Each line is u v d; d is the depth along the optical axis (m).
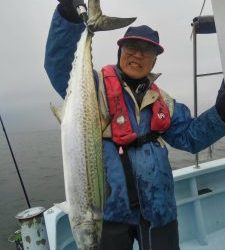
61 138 0.84
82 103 0.86
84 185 0.81
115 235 0.94
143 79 1.04
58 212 1.31
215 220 1.67
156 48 1.01
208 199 1.68
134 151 0.96
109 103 0.98
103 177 0.84
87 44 0.88
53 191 7.94
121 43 1.02
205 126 1.05
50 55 0.95
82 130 0.84
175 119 1.08
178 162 8.95
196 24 1.61
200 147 1.08
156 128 1.00
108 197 0.92
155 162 0.96
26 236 1.11
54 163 14.26
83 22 0.92
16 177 10.97
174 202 1.00
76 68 0.88
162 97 1.08
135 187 0.94
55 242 1.16
